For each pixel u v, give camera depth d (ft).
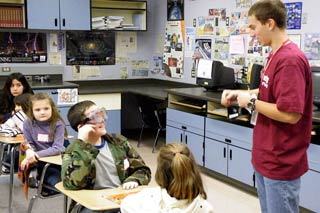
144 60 22.07
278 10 7.18
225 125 14.02
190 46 19.11
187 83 19.44
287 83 7.00
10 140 11.23
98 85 20.89
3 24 17.57
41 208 12.31
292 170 7.30
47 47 19.58
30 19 17.81
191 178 5.70
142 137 21.30
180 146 5.97
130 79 21.83
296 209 7.52
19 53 18.98
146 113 18.78
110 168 7.89
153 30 21.83
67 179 7.32
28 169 9.95
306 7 13.79
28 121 10.91
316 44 13.52
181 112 15.97
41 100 10.82
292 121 7.02
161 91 18.57
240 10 16.17
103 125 7.73
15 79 14.24
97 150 7.47
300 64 7.06
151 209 5.83
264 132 7.53
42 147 10.70
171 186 5.74
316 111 11.50
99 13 20.58
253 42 15.61
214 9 17.54
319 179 11.05
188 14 19.13
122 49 21.45
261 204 7.88
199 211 5.79
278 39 7.30
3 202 12.71
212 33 17.75
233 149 13.84
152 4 21.66
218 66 15.66
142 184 7.61
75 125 7.71
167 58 20.79
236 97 8.07
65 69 20.10
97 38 20.75
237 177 13.82
